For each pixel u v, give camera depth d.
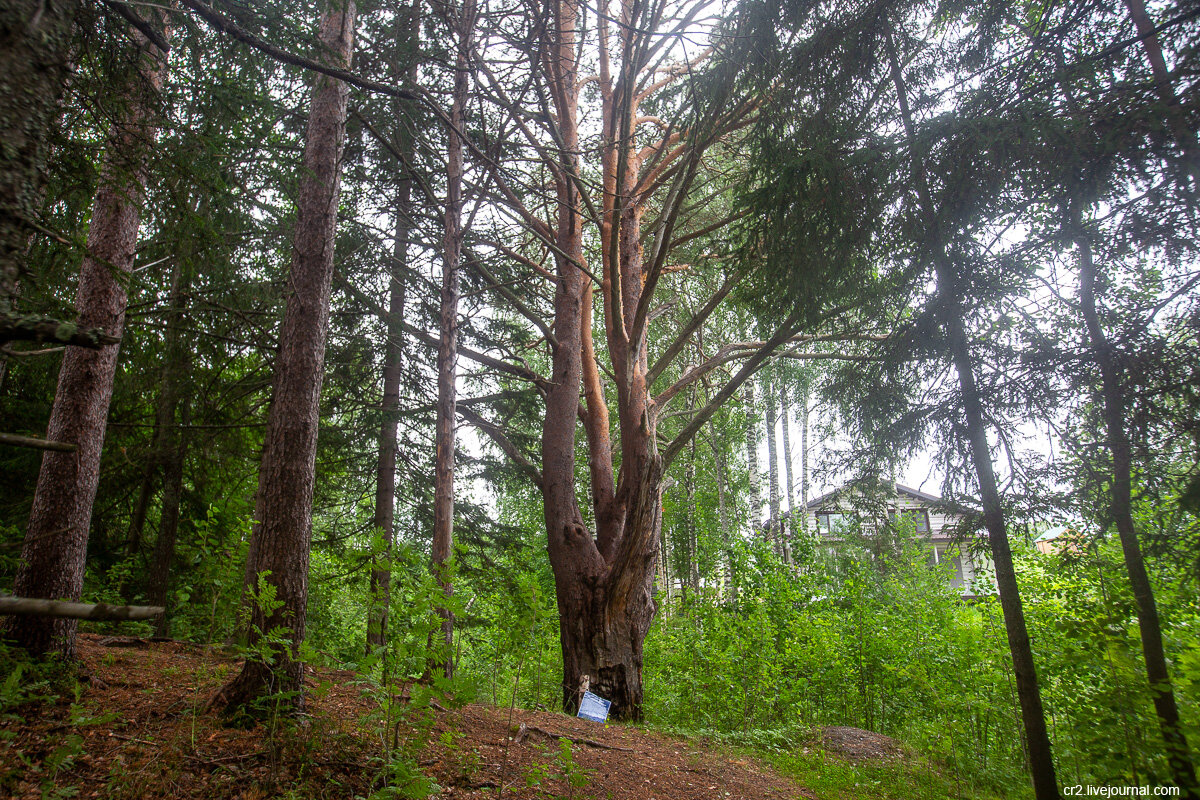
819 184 6.16
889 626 11.17
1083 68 4.94
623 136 10.91
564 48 13.26
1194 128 4.36
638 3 10.24
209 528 5.12
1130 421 4.64
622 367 12.33
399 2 8.89
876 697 11.05
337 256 10.56
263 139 6.03
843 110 6.59
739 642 11.09
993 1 5.86
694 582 22.05
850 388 6.61
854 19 6.44
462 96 9.11
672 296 18.09
